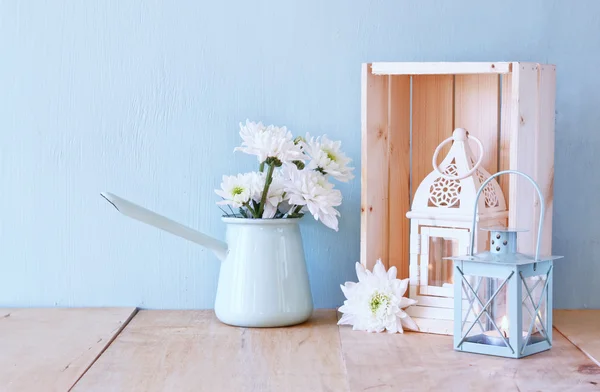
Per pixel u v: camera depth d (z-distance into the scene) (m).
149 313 1.36
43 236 1.39
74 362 1.02
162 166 1.39
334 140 1.39
